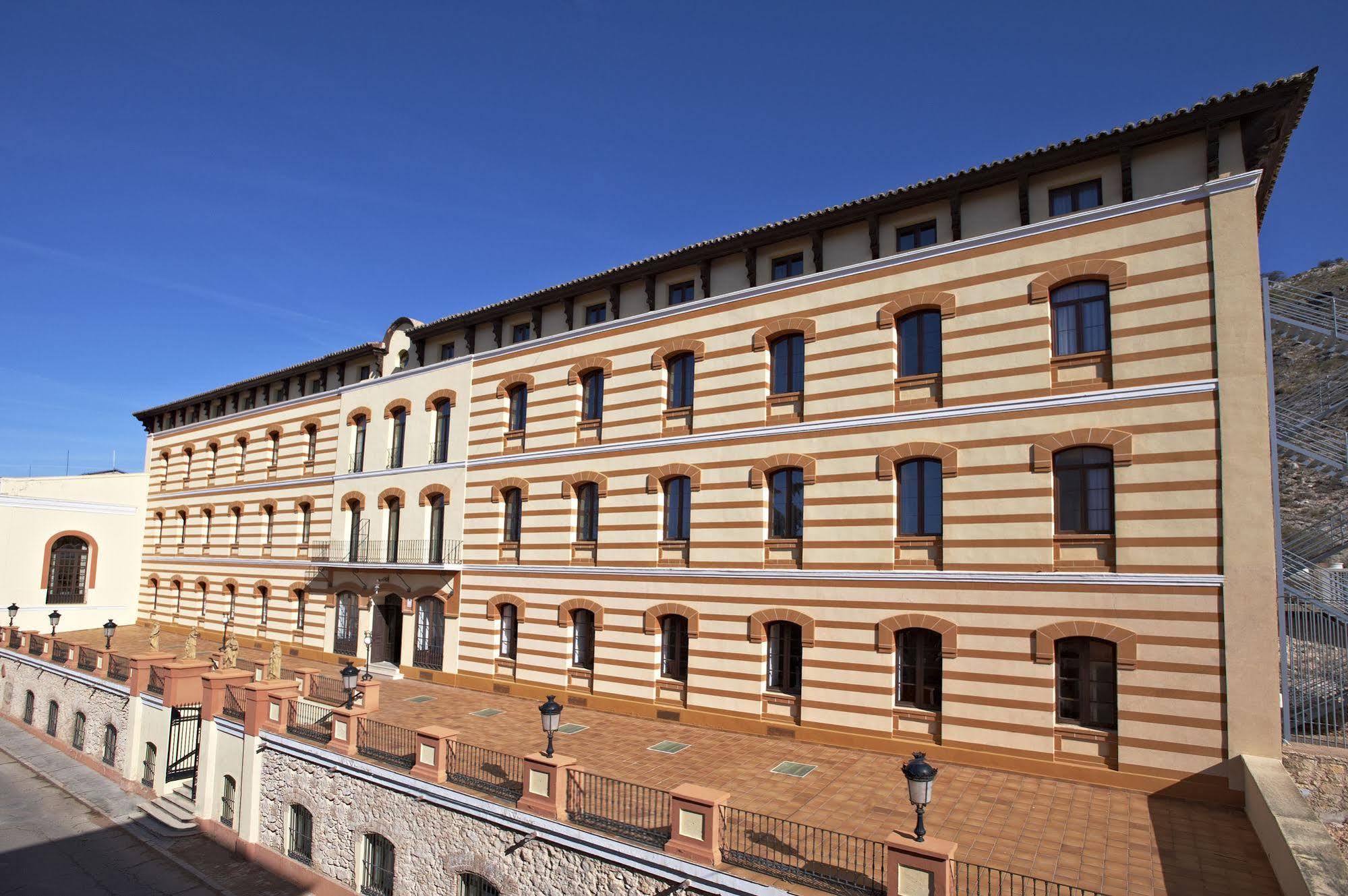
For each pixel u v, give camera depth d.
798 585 19.16
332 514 32.62
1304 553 18.81
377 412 31.22
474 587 26.52
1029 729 15.85
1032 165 16.98
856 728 18.00
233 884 18.41
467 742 18.70
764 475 20.09
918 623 17.31
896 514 18.05
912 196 18.34
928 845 10.04
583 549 23.69
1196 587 14.47
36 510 41.03
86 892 18.16
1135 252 15.66
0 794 24.88
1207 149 15.37
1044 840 12.59
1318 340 18.08
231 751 21.25
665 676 21.61
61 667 30.28
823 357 19.38
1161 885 11.00
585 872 12.89
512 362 26.48
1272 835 11.52
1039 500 16.20
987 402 16.98
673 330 22.30
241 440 38.47
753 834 12.80
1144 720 14.74
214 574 38.84
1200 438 14.73
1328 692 14.04
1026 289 16.78
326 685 23.02
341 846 17.47
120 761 25.97
